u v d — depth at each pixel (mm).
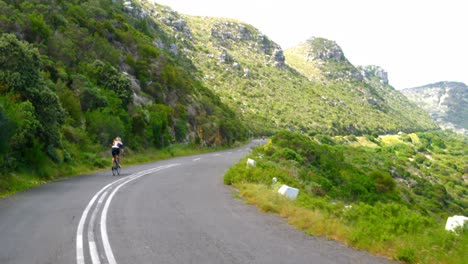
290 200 12102
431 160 142625
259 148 37719
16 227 8609
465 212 63750
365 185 35031
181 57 130625
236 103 138500
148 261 6215
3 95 18906
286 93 184500
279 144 40188
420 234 7988
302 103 179125
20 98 19531
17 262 6195
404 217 9375
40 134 19328
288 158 34188
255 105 149625
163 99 47656
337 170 37312
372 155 75000
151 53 51406
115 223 9016
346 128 169500
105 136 29203
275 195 12430
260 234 8266
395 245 7309
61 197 12828
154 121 38812
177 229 8523
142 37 58219
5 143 15539
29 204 11500
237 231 8477
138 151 33844
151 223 9078
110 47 41625
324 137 131875
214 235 8047
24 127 17453
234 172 17781
